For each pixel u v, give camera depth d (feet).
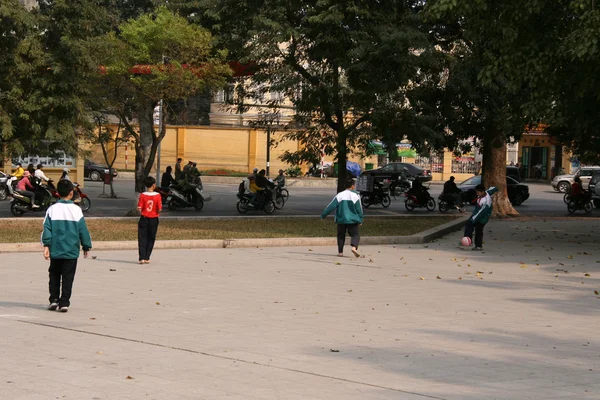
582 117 82.33
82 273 56.80
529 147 268.21
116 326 38.42
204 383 28.30
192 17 122.11
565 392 28.27
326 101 106.83
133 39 103.91
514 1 75.31
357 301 47.52
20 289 49.06
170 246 74.43
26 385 27.45
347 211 69.77
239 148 227.40
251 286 52.49
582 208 141.49
